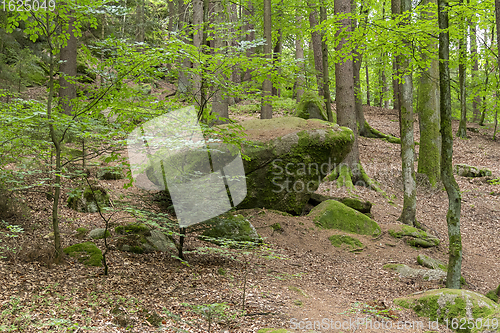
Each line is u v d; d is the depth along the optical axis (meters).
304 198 9.72
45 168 7.41
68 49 11.27
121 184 10.02
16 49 11.92
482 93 14.17
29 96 13.94
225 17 11.98
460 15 8.84
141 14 21.08
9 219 7.14
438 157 13.91
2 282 4.82
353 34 8.66
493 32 15.61
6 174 5.91
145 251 6.98
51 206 8.25
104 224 7.91
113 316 4.34
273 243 8.30
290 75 6.85
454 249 6.35
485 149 18.66
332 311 5.38
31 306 4.34
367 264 8.05
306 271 7.21
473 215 12.30
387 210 11.30
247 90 6.12
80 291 4.98
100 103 5.60
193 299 5.18
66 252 6.28
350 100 12.20
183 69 5.66
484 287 7.75
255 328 4.45
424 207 12.49
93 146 6.61
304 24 15.44
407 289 6.70
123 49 5.47
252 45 5.69
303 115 15.45
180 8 15.49
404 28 8.06
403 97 10.18
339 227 9.43
